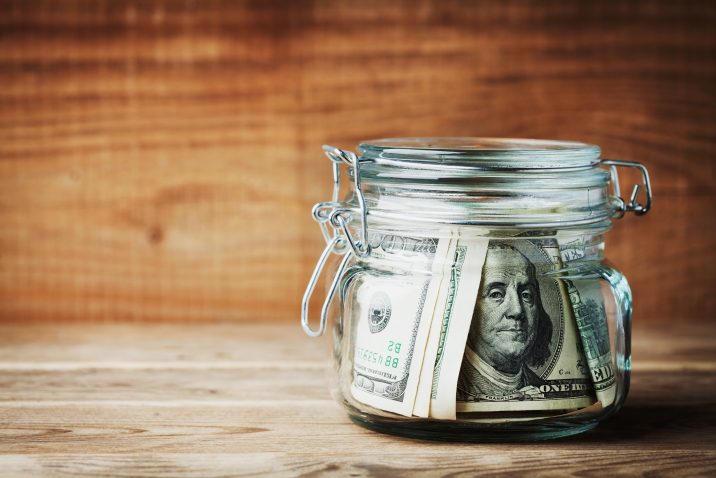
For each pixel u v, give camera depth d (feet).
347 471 2.79
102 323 4.99
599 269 3.18
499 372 2.92
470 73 4.89
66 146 4.89
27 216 4.93
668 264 5.02
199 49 4.84
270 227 4.96
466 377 2.92
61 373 3.94
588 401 3.00
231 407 3.46
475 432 3.01
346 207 3.10
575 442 3.07
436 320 2.93
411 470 2.80
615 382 3.14
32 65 4.84
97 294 4.99
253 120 4.89
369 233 3.15
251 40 4.84
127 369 4.02
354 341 3.11
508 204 2.92
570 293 3.00
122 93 4.86
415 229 3.01
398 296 2.99
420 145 3.27
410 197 2.97
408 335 2.96
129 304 5.00
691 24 4.90
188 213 4.95
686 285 5.03
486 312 2.92
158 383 3.80
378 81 4.88
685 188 4.98
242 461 2.87
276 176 4.93
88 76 4.85
